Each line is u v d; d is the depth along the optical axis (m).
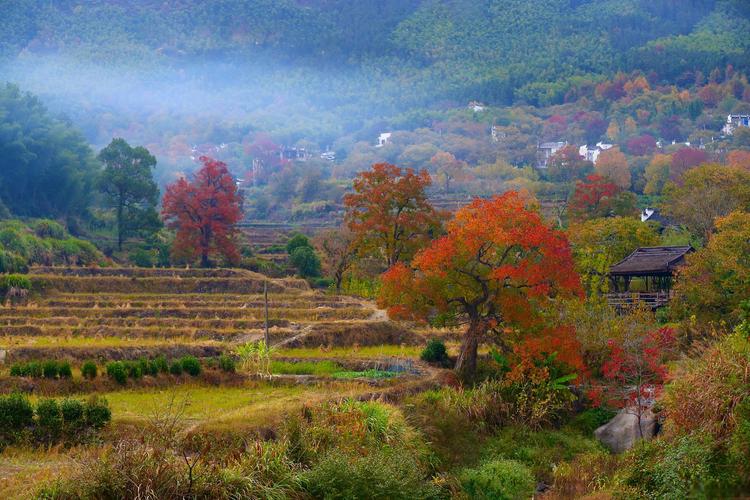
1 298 63.12
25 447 27.17
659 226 89.69
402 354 50.44
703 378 25.66
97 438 27.55
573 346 41.44
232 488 23.92
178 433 27.69
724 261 53.31
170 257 91.81
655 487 24.42
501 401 39.56
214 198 89.00
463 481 31.08
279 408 31.73
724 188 84.88
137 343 49.44
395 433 31.72
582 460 34.78
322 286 85.00
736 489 22.34
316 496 25.53
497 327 45.75
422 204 67.19
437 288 44.28
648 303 60.56
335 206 140.88
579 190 97.69
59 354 44.94
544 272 42.59
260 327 56.44
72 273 72.94
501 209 44.09
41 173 109.88
